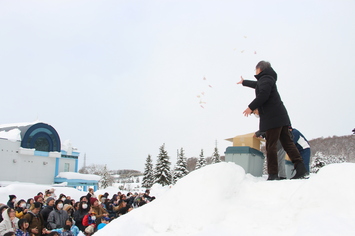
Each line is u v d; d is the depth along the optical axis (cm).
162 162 5109
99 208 897
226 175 381
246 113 442
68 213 872
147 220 351
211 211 336
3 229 670
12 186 1465
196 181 380
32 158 3216
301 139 617
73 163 3722
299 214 299
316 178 326
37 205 740
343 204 287
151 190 2212
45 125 3350
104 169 6412
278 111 447
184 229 328
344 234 246
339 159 2228
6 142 3012
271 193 357
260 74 462
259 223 305
